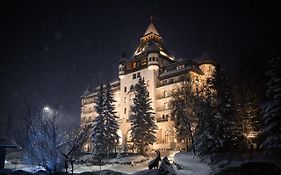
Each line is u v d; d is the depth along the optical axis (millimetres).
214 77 42312
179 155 44344
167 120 67438
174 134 63250
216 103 39438
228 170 26594
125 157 51250
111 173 31828
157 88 74312
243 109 41125
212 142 37406
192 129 48875
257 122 39156
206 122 39281
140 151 54531
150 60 76125
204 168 33531
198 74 70312
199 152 39062
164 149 61344
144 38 90812
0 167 35250
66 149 25422
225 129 37281
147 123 56031
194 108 47406
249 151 37125
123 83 83562
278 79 29938
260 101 39156
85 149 65312
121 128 73688
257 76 41000
